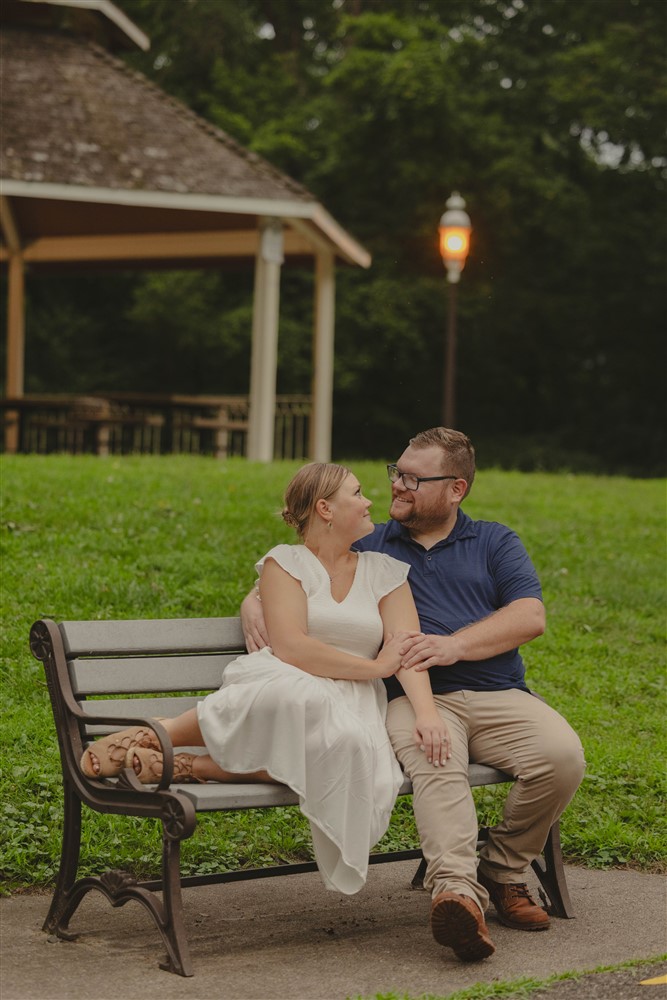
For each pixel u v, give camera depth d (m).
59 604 7.87
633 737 6.80
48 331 32.06
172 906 3.84
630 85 29.28
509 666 4.65
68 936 4.11
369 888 4.87
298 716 3.98
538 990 3.74
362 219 31.41
